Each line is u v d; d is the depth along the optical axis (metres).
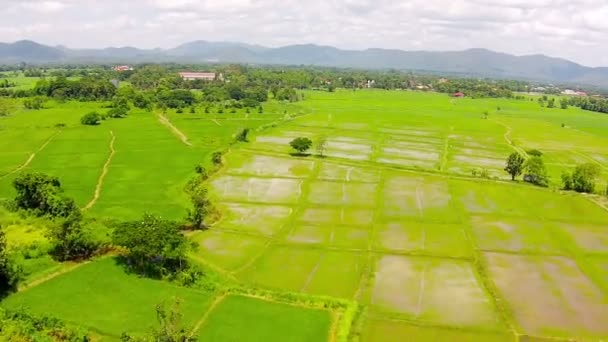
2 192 85.88
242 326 47.84
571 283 61.47
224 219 80.00
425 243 72.50
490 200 93.81
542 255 69.50
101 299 51.12
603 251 71.31
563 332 50.41
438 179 106.88
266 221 79.69
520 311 54.28
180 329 42.16
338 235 74.69
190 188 91.69
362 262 65.44
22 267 55.34
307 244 70.94
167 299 52.03
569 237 76.31
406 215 83.94
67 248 59.59
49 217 72.88
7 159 110.50
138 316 48.19
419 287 59.09
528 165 109.06
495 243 73.25
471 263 66.19
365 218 82.25
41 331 43.84
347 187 99.62
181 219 76.81
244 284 57.84
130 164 109.81
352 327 48.97
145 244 56.69
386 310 53.47
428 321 51.47
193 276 57.03
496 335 49.41
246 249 68.56
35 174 77.81
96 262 59.41
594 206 91.31
